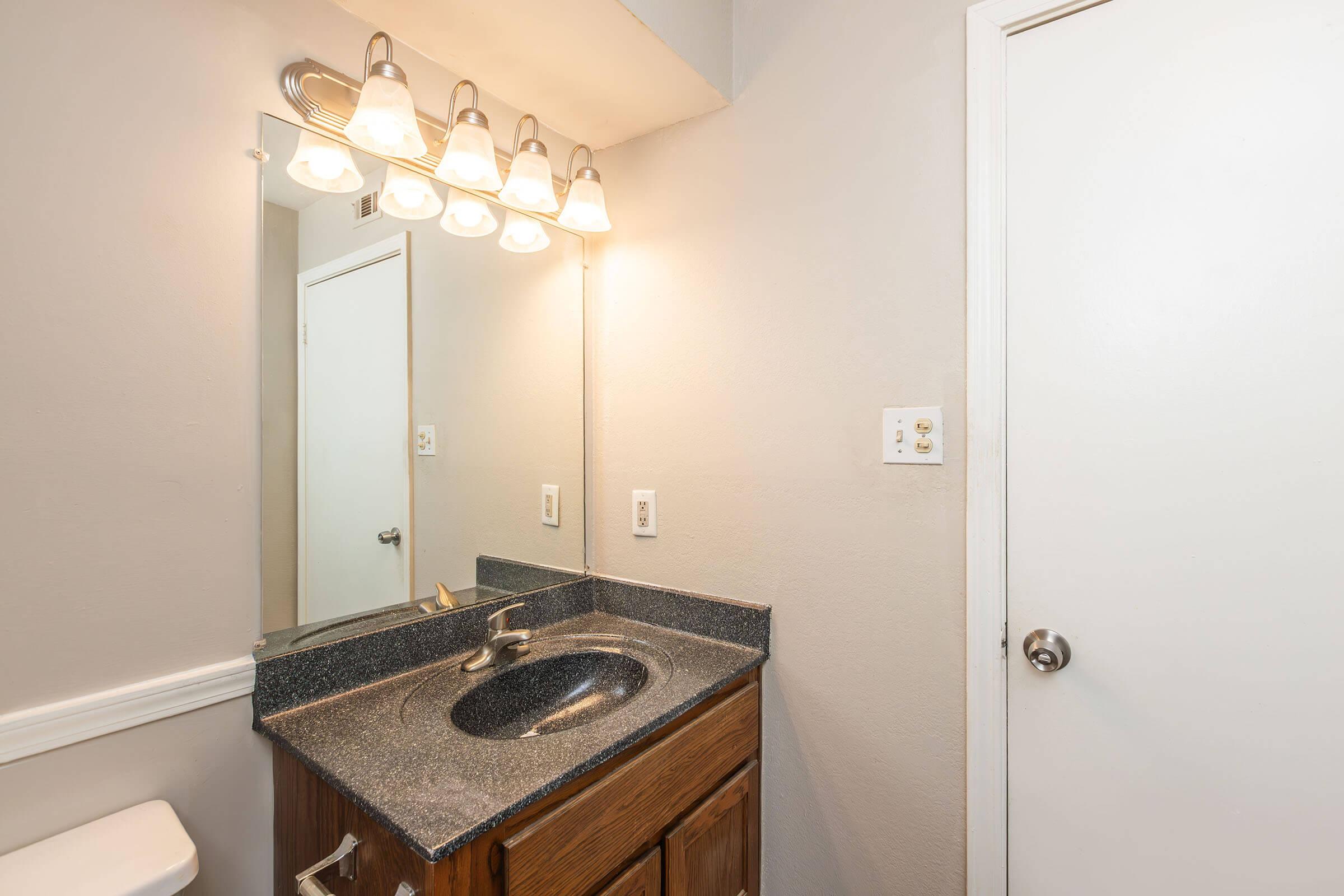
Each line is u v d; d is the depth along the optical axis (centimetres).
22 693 79
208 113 96
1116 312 96
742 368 136
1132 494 96
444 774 84
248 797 99
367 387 118
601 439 163
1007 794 106
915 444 113
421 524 128
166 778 91
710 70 129
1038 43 102
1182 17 91
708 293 141
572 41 116
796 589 129
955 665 110
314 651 107
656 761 102
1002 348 105
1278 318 86
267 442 103
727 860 121
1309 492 84
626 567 158
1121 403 96
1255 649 88
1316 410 84
